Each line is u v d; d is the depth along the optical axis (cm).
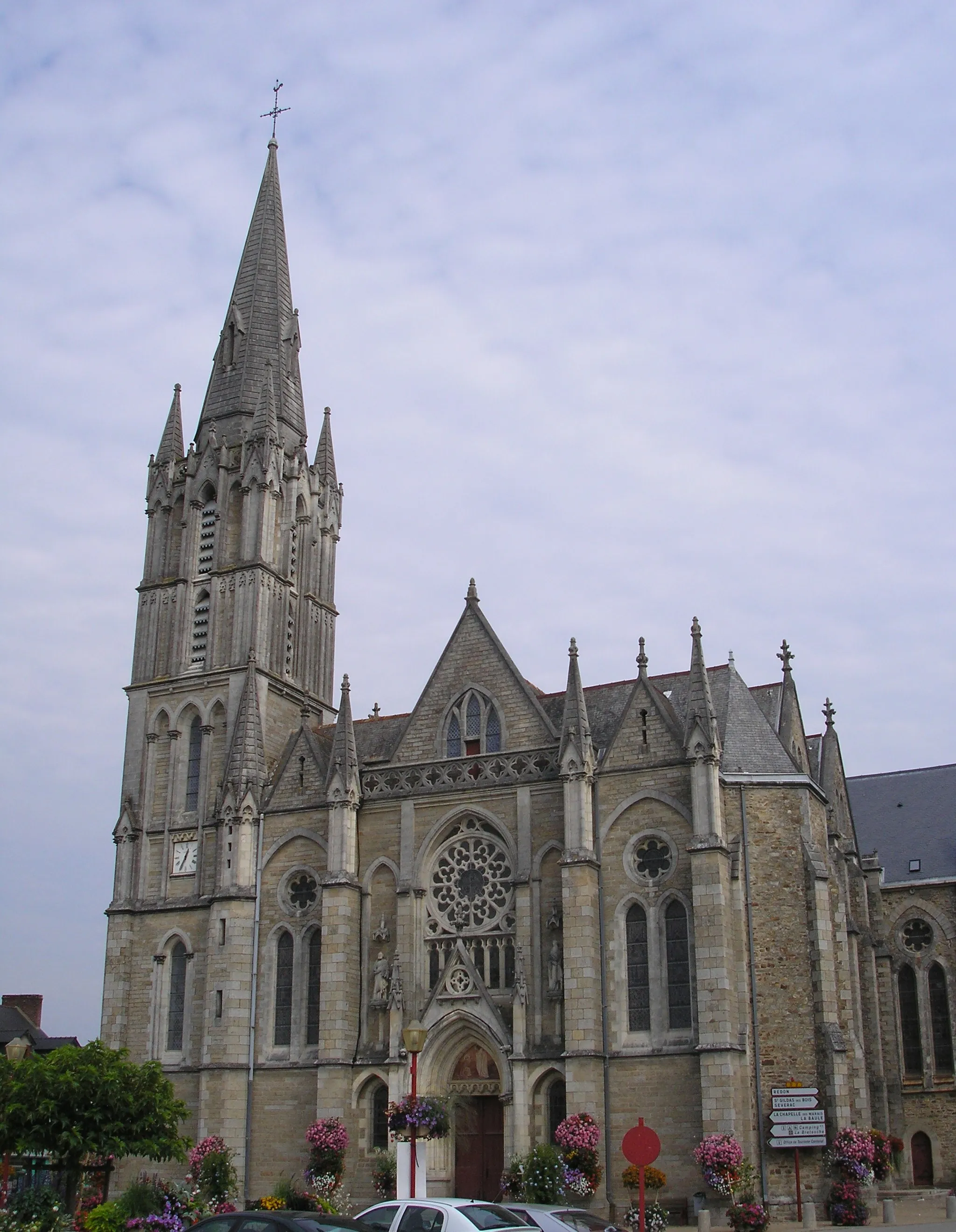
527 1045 6050
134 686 7850
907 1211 6241
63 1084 4956
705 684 6228
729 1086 5584
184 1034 6975
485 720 6806
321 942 6631
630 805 6244
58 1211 4862
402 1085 6219
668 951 6019
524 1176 5606
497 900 6494
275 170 9312
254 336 8619
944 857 8650
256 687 7488
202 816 7381
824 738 7625
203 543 8075
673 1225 5550
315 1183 6066
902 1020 8312
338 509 8650
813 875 6156
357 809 6819
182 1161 5409
